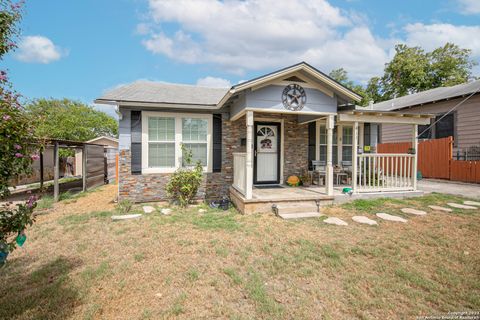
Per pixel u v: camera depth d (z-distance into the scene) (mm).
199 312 2662
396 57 26281
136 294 2994
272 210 6664
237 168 7840
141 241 4703
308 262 3805
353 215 6277
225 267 3654
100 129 31422
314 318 2557
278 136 9266
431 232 5008
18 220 2414
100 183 13016
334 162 9914
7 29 2779
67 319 2549
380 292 2988
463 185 10648
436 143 12398
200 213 6793
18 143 2371
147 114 7973
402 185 8828
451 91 13625
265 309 2668
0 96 2396
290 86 6793
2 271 3562
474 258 3855
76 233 5148
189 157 8148
